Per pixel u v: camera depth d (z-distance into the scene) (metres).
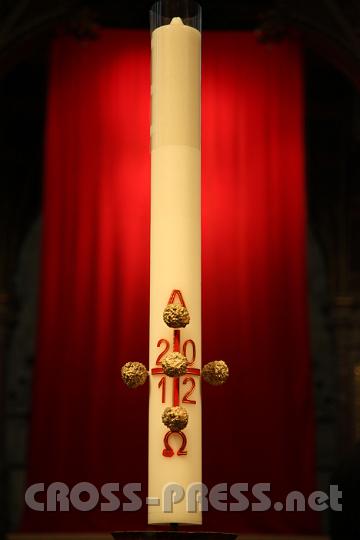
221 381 6.38
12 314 16.19
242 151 11.51
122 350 11.12
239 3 13.51
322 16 11.99
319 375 16.19
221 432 10.94
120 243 11.34
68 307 11.29
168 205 6.70
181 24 7.12
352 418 15.74
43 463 10.95
